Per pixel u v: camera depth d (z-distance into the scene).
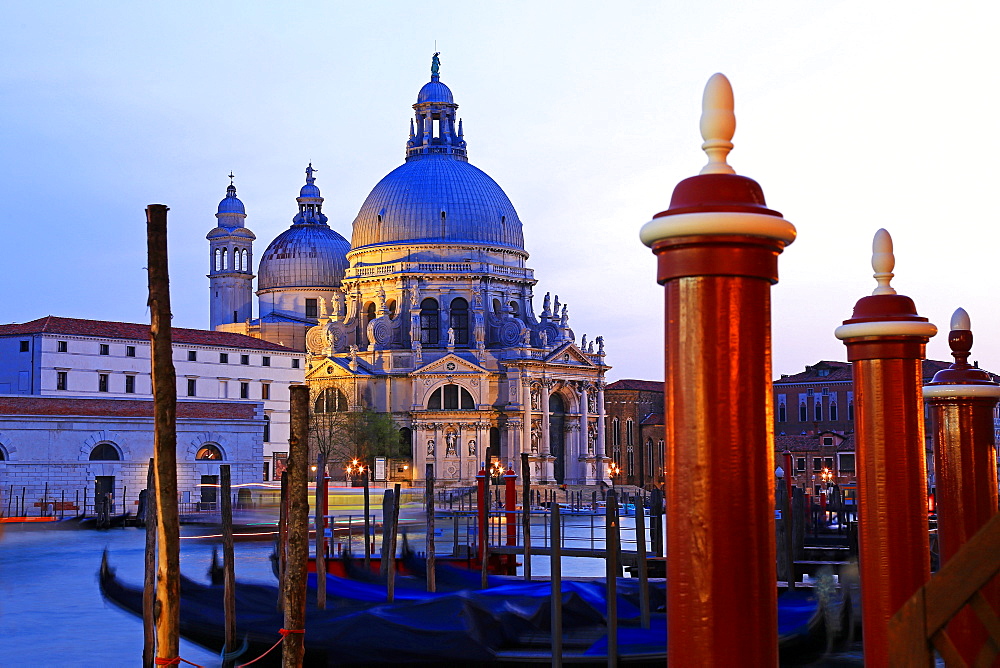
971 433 12.24
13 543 72.94
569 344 157.62
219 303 179.38
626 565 53.97
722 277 6.01
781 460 144.38
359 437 144.00
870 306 9.57
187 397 132.00
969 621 9.84
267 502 106.25
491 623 32.56
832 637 30.84
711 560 5.93
